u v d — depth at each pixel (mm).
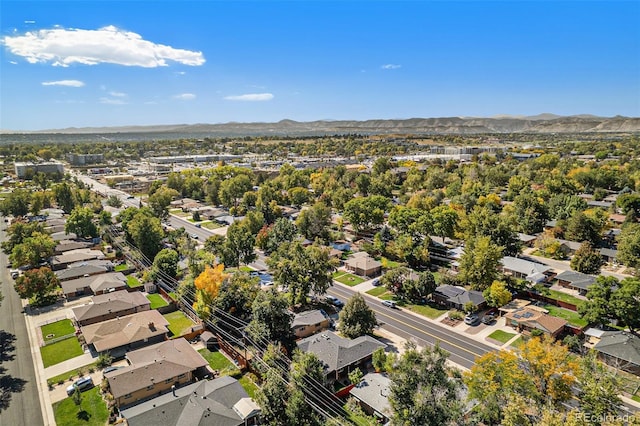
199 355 54469
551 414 34844
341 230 119250
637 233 85625
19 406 46219
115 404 45750
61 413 45125
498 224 91125
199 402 43625
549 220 115062
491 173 174250
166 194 146250
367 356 53875
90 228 110625
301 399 39906
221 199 155875
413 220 102375
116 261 96125
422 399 34812
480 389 40719
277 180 181875
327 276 71750
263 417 41875
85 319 64062
